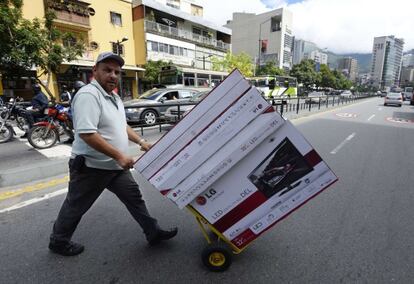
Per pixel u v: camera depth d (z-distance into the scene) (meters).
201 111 2.03
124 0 25.12
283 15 68.06
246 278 2.25
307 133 9.01
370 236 2.86
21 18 12.29
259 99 1.96
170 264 2.42
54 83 19.73
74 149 2.31
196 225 3.10
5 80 17.48
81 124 2.01
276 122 1.99
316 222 3.16
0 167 5.10
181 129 2.06
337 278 2.24
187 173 2.10
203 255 2.32
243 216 2.24
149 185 4.36
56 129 6.78
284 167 2.11
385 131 9.64
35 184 4.25
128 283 2.19
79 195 2.35
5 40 11.73
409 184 4.37
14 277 2.25
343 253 2.57
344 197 3.86
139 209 2.59
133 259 2.49
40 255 2.53
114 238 2.82
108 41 24.25
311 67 56.09
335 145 7.17
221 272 2.32
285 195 2.16
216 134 2.03
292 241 2.77
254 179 2.14
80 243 2.72
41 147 6.58
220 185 2.17
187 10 41.50
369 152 6.44
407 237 2.84
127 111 9.55
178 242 2.76
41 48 13.25
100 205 3.57
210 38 36.53
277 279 2.23
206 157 2.07
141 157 2.11
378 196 3.89
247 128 2.01
